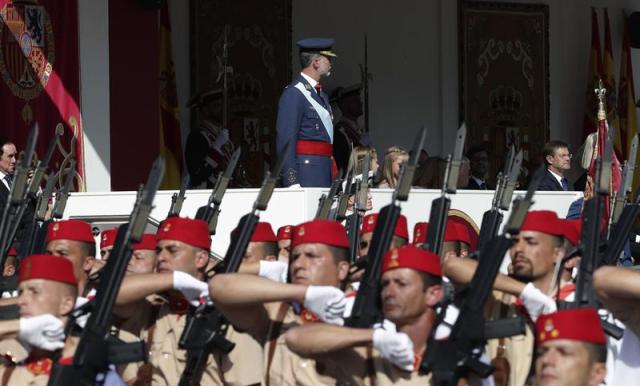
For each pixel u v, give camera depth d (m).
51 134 50.25
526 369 27.52
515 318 23.80
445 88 71.88
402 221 31.55
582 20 75.19
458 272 27.55
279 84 67.38
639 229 45.19
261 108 66.88
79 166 50.50
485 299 23.84
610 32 75.50
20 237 37.16
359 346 23.58
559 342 21.44
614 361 26.67
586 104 74.56
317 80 44.91
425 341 24.17
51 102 50.34
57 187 49.94
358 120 69.50
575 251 27.22
